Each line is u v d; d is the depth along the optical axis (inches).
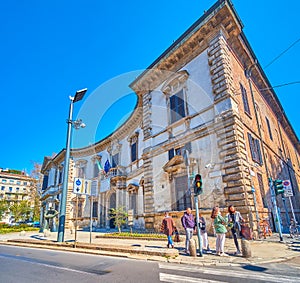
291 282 165.3
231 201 386.3
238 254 269.3
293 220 416.8
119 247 302.0
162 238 360.8
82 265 233.5
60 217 416.5
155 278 178.9
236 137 406.0
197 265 226.7
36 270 216.1
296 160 1162.6
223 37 502.6
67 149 425.1
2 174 2454.5
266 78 743.1
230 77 470.0
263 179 498.0
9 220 1672.0
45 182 1240.2
